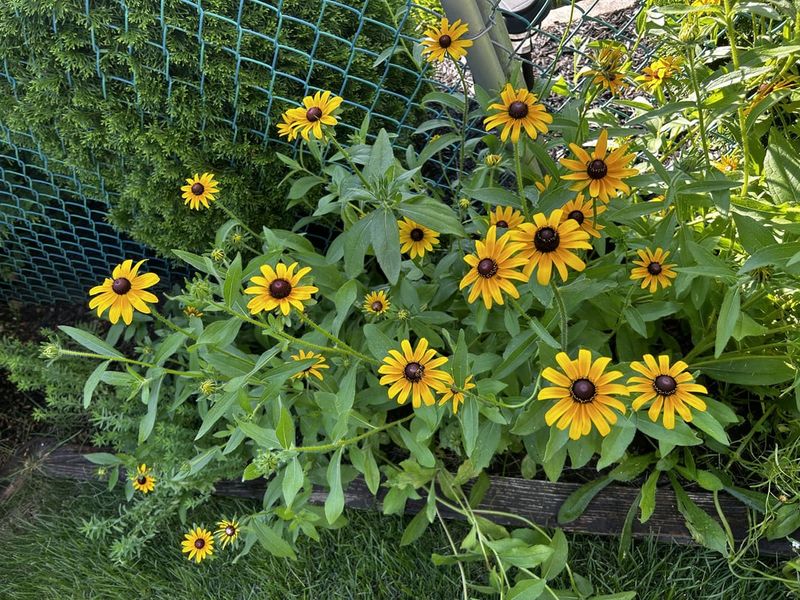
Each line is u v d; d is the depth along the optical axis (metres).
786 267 1.25
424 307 1.81
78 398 2.34
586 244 1.22
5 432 2.51
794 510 1.69
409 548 2.00
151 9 1.87
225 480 2.17
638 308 1.64
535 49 2.65
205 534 1.87
